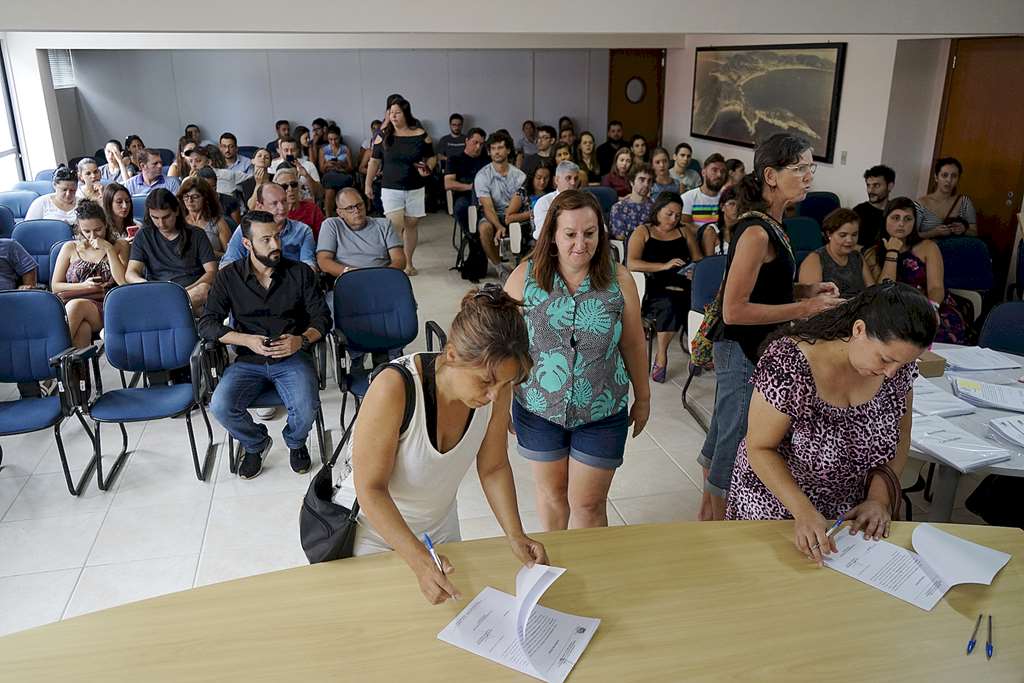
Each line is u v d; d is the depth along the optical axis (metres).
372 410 1.57
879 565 1.70
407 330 3.88
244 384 3.47
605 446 2.39
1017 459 2.26
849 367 1.75
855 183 6.59
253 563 2.91
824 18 4.11
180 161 7.80
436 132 11.54
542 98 11.60
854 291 3.75
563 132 10.46
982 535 1.83
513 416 2.46
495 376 1.47
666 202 4.80
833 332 1.74
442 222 10.06
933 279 4.16
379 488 1.60
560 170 4.42
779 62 7.54
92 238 4.48
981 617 1.54
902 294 1.61
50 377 3.50
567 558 1.72
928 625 1.52
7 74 8.38
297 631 1.47
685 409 4.29
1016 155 5.46
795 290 2.56
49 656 1.40
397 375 1.58
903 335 1.56
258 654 1.41
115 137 10.97
